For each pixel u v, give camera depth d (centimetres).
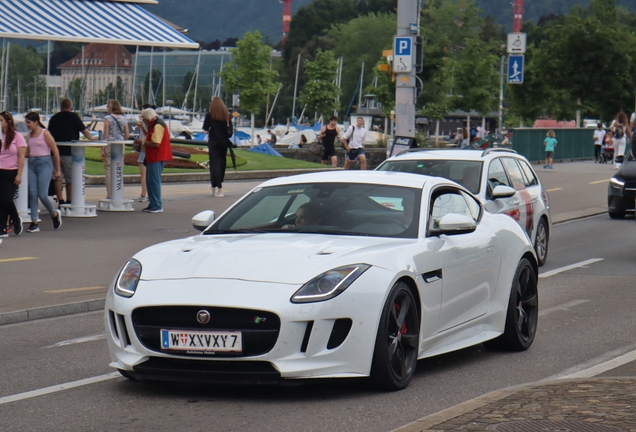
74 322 1140
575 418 630
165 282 745
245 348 714
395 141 2284
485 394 728
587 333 1073
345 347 727
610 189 2602
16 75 10475
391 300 757
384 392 775
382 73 9419
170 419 697
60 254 1609
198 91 18462
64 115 2202
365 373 741
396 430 614
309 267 741
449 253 853
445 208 908
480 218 959
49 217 2148
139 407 733
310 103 11375
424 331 812
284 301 712
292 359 711
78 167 2152
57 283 1340
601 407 660
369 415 704
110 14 2550
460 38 17038
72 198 2166
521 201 1558
